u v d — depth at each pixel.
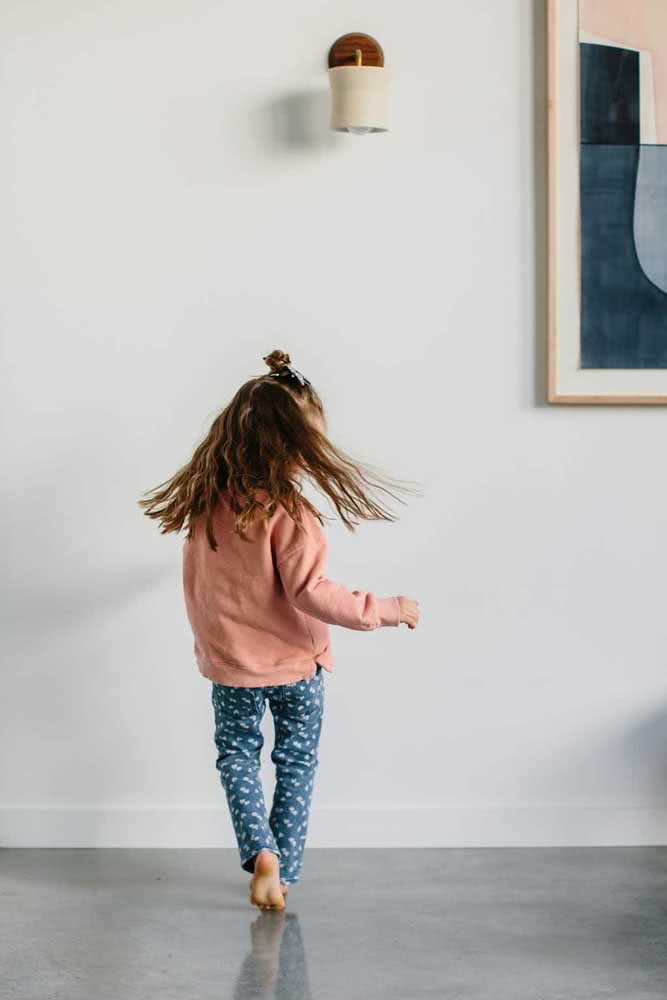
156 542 2.84
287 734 2.54
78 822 2.86
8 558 2.84
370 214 2.80
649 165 2.77
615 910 2.45
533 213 2.79
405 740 2.86
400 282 2.80
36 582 2.84
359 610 2.40
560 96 2.75
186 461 2.83
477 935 2.32
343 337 2.81
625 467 2.83
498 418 2.82
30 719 2.86
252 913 2.44
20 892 2.56
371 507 2.60
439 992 2.07
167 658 2.85
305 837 2.55
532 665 2.86
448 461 2.83
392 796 2.86
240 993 2.07
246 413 2.48
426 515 2.83
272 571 2.44
